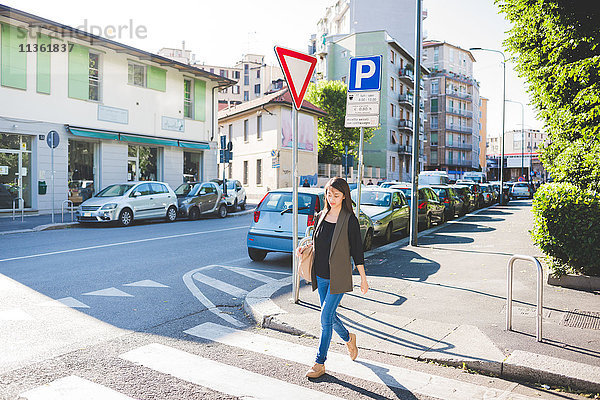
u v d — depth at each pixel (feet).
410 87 196.75
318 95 141.49
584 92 22.41
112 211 52.54
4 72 59.31
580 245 22.82
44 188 63.67
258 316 18.72
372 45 169.99
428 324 17.52
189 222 60.54
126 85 74.90
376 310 19.36
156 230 49.70
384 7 192.95
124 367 13.85
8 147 60.75
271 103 113.19
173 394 12.14
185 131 85.92
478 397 12.28
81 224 54.44
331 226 13.73
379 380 13.25
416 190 38.01
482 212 81.00
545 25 24.94
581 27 23.25
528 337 15.96
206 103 90.94
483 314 18.81
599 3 22.34
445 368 14.12
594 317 18.33
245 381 13.07
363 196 44.57
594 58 21.34
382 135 171.94
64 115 66.08
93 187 71.00
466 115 265.34
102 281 25.13
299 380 13.21
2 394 11.90
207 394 12.19
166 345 15.84
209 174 91.56
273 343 16.26
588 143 30.89
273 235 30.42
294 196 20.53
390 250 35.78
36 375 13.14
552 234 23.58
